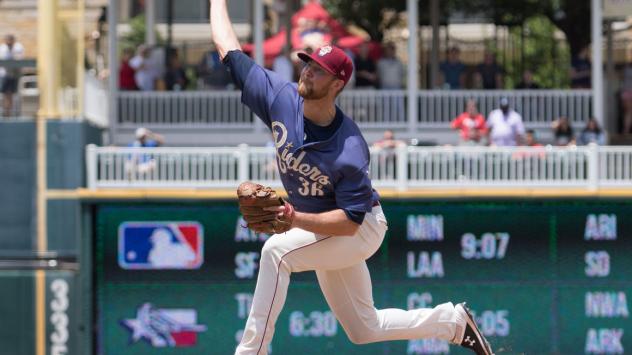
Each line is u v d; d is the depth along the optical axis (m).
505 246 68.69
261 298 21.55
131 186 68.75
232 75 21.47
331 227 20.53
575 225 68.75
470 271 68.75
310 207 21.20
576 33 92.62
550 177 68.50
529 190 68.06
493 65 82.00
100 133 77.56
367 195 20.69
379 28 97.88
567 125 75.69
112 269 69.00
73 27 75.38
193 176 68.69
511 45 97.88
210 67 82.62
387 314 23.05
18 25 85.44
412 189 68.06
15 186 70.75
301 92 20.22
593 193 68.06
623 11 79.81
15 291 69.94
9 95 74.00
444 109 79.94
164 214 68.75
